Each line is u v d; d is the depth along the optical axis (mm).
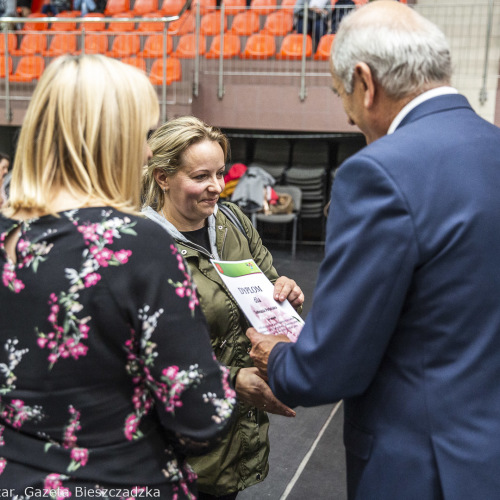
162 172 1612
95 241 953
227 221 1743
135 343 975
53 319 946
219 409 997
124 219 976
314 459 2824
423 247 1023
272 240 8117
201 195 1585
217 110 7258
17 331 968
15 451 990
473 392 1040
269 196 7270
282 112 7117
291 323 1492
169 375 968
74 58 1008
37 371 961
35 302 951
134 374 995
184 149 1561
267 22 7992
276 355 1229
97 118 969
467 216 1027
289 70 7113
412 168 1037
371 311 1032
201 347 997
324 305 1074
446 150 1061
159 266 970
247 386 1512
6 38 7012
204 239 1678
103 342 956
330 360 1065
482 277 1030
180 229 1651
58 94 968
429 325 1054
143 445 1012
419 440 1068
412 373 1077
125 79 1002
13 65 8070
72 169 993
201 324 1012
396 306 1040
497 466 1026
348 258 1044
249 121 7219
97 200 989
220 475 1588
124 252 953
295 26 7605
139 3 9297
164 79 6504
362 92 1145
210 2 8680
